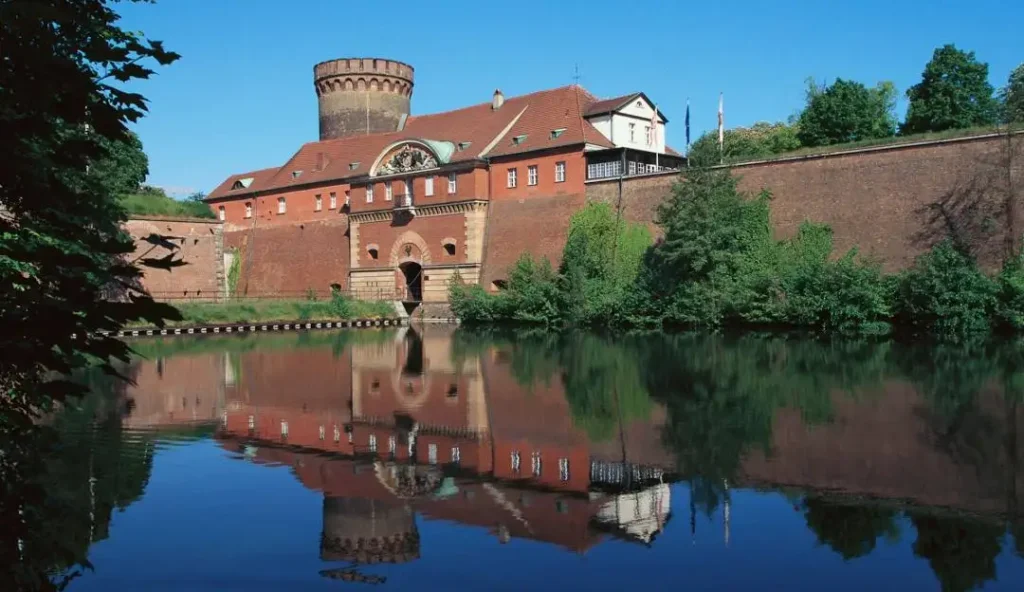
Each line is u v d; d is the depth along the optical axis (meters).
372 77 72.00
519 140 55.69
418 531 10.80
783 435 16.20
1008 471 13.05
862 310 37.41
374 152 66.81
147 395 23.27
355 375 27.86
